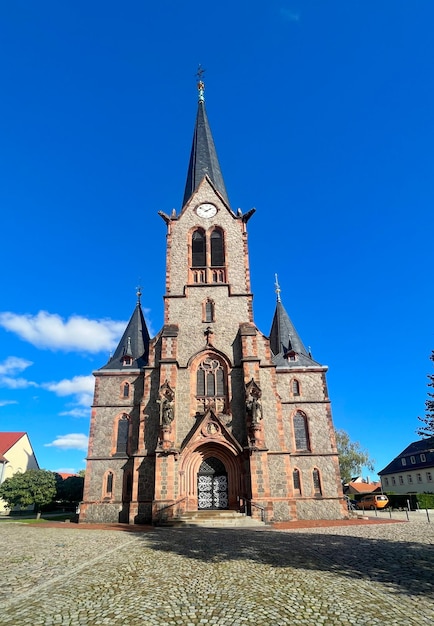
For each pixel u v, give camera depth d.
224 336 37.62
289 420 39.03
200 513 30.67
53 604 9.22
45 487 47.09
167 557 15.12
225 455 33.62
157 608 9.01
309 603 9.30
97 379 40.06
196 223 43.09
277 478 32.81
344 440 67.25
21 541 19.83
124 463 36.75
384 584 10.77
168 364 35.69
